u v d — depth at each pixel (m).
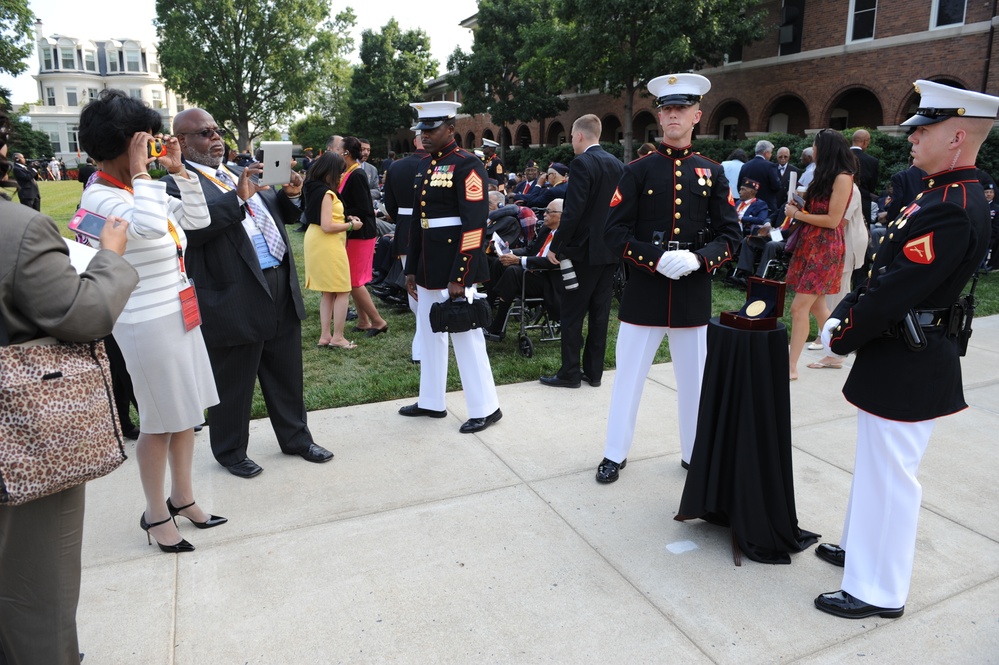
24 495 1.67
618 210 3.47
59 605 1.90
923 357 2.40
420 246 4.38
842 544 2.95
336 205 5.96
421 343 4.53
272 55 44.12
